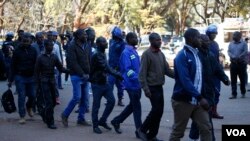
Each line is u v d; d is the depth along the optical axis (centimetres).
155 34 724
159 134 827
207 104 578
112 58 1024
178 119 609
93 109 830
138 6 3581
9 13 2919
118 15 3497
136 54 775
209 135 601
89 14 3294
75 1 3281
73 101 877
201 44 638
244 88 1286
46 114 868
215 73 671
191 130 715
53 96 879
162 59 732
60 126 895
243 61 1251
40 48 1101
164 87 1559
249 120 955
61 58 1277
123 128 874
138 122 777
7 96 935
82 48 873
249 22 2750
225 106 1141
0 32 2906
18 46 904
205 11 5081
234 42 1261
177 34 5228
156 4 3991
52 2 3147
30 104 954
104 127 851
